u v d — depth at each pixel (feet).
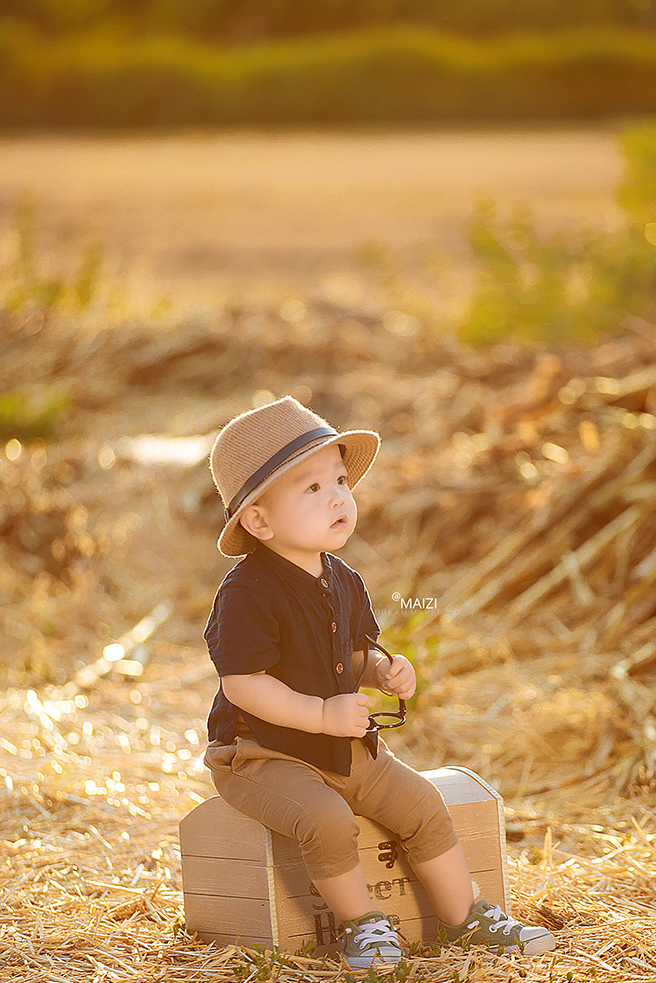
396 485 27.45
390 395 34.55
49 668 23.26
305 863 11.79
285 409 12.25
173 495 29.53
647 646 20.77
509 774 17.95
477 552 25.13
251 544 12.53
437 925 12.53
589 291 38.63
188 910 12.87
